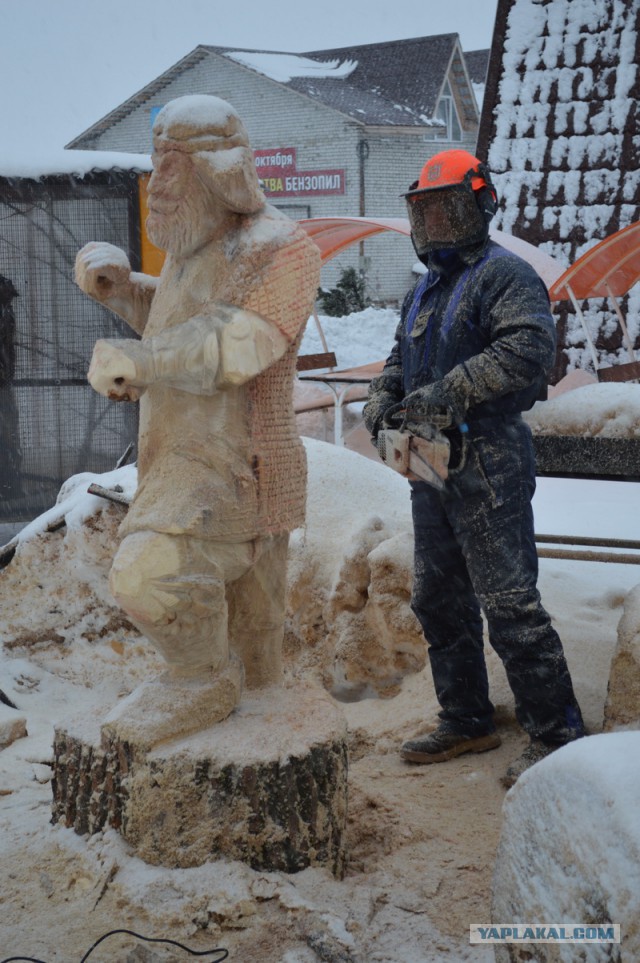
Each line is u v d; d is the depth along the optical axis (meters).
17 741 3.99
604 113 11.08
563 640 4.42
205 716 2.96
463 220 3.36
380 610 4.36
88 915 2.73
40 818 3.24
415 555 3.74
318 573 4.66
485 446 3.35
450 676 3.74
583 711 3.85
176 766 2.81
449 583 3.67
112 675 4.71
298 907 2.70
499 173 11.45
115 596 2.76
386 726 4.04
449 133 32.00
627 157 10.90
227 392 2.88
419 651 4.35
